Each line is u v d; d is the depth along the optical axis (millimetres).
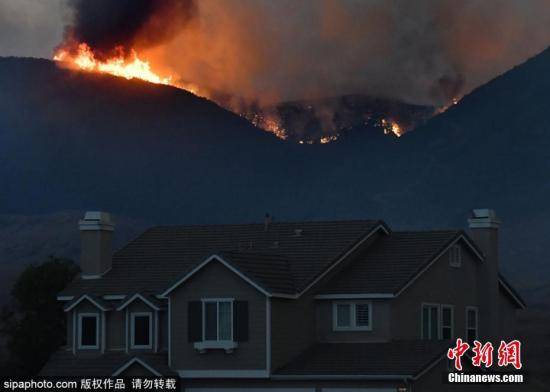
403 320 170375
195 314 163375
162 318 173625
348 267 178000
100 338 176750
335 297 169750
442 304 181750
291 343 164250
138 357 164625
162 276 181000
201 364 162750
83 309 178375
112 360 173125
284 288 163750
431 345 160625
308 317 169250
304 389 158125
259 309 160000
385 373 152875
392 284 168625
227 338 161375
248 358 160000
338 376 155625
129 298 173625
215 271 163125
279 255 176125
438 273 181500
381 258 179125
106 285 181250
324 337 170250
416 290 174625
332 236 181250
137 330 173875
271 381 159875
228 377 160875
